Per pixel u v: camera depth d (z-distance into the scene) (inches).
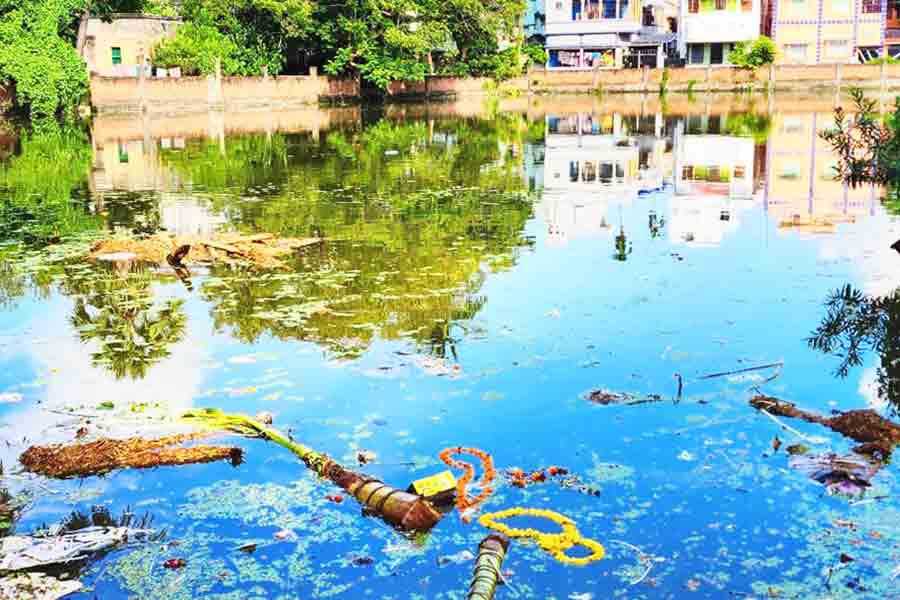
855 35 1777.8
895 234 376.8
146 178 606.2
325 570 149.3
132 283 316.8
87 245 379.2
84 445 191.2
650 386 218.4
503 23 1744.6
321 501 169.9
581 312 274.2
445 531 159.9
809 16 1786.4
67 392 221.9
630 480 174.7
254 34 1560.0
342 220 431.2
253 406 211.3
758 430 194.4
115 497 172.4
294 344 251.8
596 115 1237.1
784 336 251.1
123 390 222.7
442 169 639.8
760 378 222.2
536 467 180.7
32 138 938.1
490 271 326.3
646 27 2003.0
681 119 1115.3
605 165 652.1
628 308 277.6
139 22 1589.6
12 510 168.2
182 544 157.0
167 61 1481.3
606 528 159.0
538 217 434.6
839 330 254.8
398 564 150.5
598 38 1918.1
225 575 148.2
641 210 451.2
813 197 479.8
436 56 1855.3
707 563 148.8
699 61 1886.1
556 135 925.8
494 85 1811.0
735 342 247.0
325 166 663.8
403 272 325.7
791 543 153.5
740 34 1839.3
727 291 294.5
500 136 922.1
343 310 281.0
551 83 1828.2
